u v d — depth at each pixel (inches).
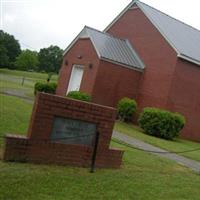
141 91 952.3
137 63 956.0
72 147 356.8
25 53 3996.1
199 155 636.7
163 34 931.3
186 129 930.1
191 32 1079.6
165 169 440.1
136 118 925.8
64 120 351.3
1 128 444.8
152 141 673.0
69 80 992.2
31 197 260.5
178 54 886.4
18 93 1010.1
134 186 333.4
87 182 317.1
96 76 888.9
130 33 1033.5
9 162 326.6
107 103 911.0
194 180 412.8
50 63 4411.9
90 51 930.7
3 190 262.4
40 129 338.6
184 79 913.5
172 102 898.1
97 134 362.6
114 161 386.3
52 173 320.5
